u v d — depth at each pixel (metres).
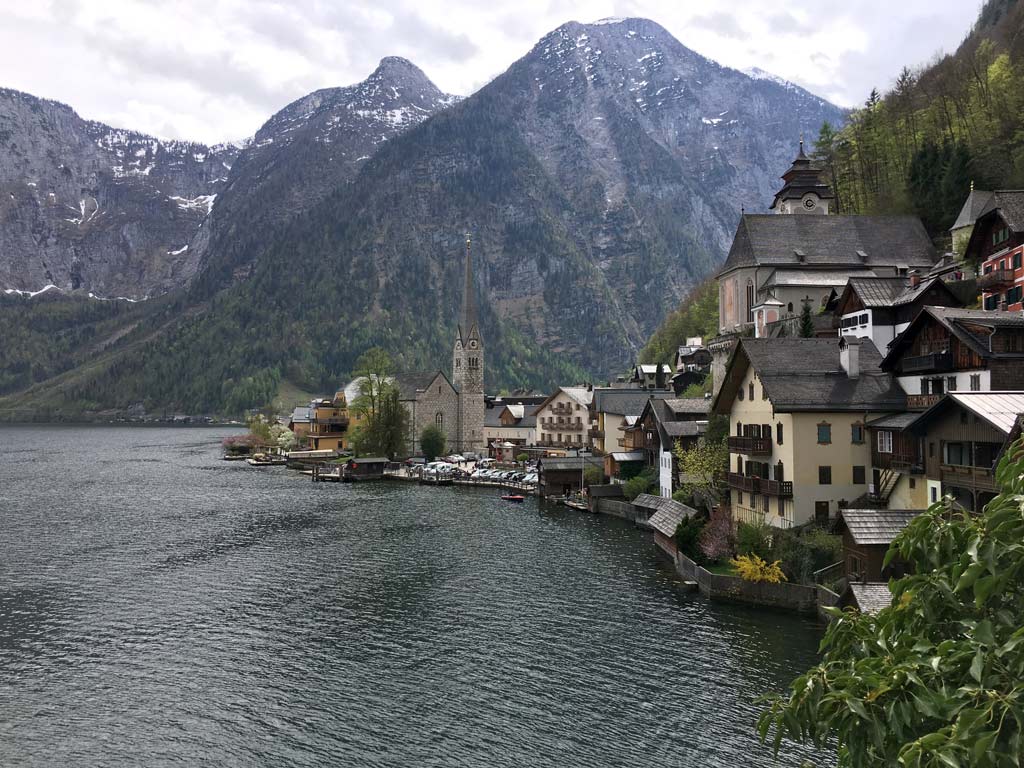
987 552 12.73
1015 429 44.16
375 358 167.12
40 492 127.19
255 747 37.47
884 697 13.30
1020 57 137.88
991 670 12.59
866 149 152.38
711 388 112.44
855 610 16.81
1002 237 75.12
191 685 44.50
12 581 66.81
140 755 36.78
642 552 77.62
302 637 52.41
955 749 11.43
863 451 62.94
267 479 149.12
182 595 62.47
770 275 114.94
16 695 43.25
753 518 69.69
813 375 65.56
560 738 37.94
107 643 51.38
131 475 157.25
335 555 76.75
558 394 159.38
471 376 187.00
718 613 56.31
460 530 90.38
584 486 113.12
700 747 36.91
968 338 55.50
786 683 43.47
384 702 42.12
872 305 73.94
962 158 119.81
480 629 53.62
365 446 163.00
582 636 51.88
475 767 35.41
